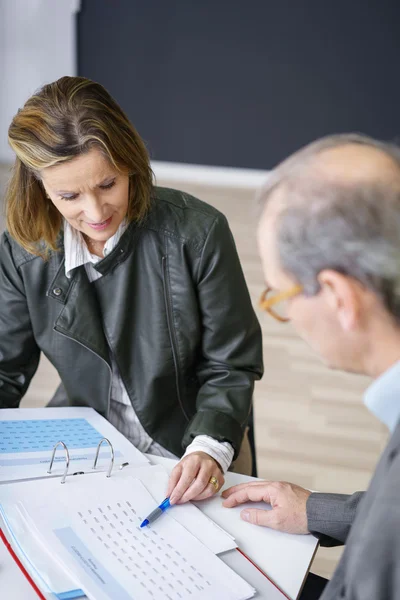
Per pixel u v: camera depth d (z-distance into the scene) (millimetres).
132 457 1253
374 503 718
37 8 6172
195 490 1143
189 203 1443
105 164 1199
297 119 6219
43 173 1205
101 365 1459
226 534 1062
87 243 1411
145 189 1324
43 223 1351
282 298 767
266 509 1149
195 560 986
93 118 1177
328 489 2467
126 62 6281
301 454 2656
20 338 1487
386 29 5852
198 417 1368
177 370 1472
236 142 6359
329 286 724
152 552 990
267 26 6004
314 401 3039
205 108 6309
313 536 1097
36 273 1418
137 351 1460
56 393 1660
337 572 781
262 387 3117
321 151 740
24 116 1186
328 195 704
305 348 3504
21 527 1005
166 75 6266
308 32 5965
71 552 963
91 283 1428
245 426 1396
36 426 1330
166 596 910
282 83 6137
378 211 687
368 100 6066
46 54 6312
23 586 927
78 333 1423
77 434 1315
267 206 761
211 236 1414
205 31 6098
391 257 686
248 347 1480
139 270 1417
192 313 1435
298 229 717
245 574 989
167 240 1399
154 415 1493
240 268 1477
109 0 6113
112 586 913
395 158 722
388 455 746
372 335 742
